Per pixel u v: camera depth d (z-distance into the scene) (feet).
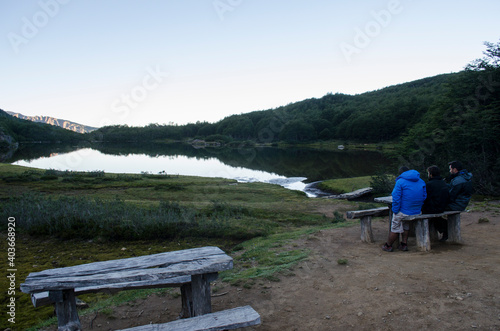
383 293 13.47
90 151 299.38
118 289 11.18
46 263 26.55
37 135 491.72
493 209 33.73
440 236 23.12
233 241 32.89
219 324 8.45
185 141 587.27
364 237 22.97
